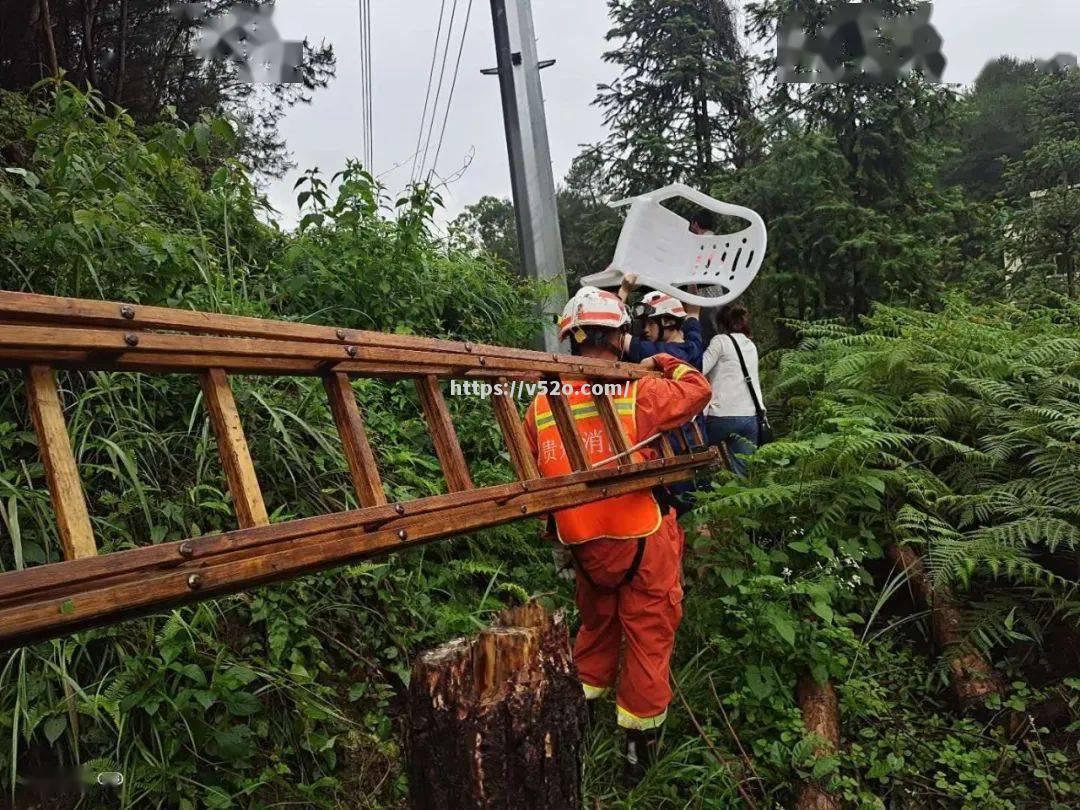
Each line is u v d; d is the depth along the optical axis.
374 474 1.76
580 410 2.84
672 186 4.85
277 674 2.74
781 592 3.35
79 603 1.21
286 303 4.70
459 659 1.99
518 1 6.82
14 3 6.71
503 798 1.94
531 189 6.75
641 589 2.82
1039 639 3.47
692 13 10.88
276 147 12.54
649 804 2.79
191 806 2.31
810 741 2.85
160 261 3.43
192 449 3.32
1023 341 5.38
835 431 4.65
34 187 3.37
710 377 4.68
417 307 4.94
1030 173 11.80
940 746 3.15
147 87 9.88
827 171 7.68
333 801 2.56
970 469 4.37
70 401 3.20
